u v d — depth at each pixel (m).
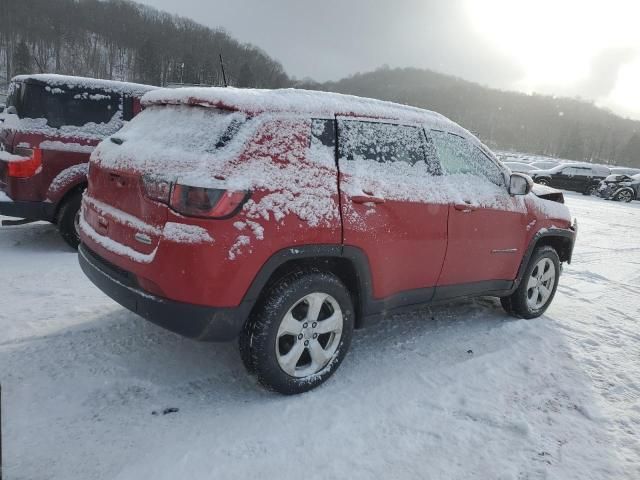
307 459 2.46
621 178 22.00
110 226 2.96
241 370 3.28
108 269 2.96
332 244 2.91
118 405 2.77
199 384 3.06
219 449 2.47
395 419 2.85
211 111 2.82
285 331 2.86
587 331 4.54
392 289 3.35
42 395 2.79
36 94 5.39
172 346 3.51
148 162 2.70
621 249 8.97
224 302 2.60
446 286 3.76
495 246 4.02
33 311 3.90
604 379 3.60
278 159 2.76
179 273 2.52
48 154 5.34
